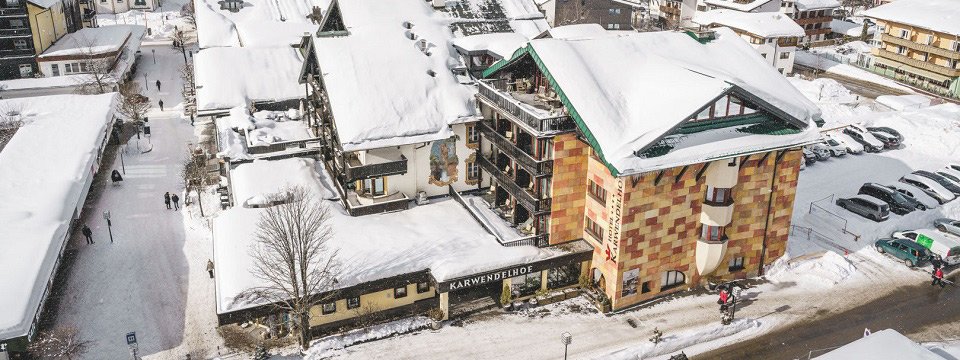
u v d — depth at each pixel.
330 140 51.81
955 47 90.62
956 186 60.69
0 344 36.06
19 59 85.50
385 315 43.25
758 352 40.88
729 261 47.31
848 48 115.31
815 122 46.03
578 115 40.50
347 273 40.84
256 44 77.50
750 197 45.53
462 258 42.56
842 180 63.66
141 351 40.28
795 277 48.34
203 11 86.94
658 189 41.69
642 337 41.69
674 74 42.72
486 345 41.06
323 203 49.31
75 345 39.00
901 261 50.47
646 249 43.25
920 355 33.22
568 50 43.59
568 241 45.81
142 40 107.56
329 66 50.94
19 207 48.16
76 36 94.62
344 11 60.25
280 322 41.66
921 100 84.94
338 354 39.97
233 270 40.88
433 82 51.19
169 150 69.44
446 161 50.59
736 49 48.59
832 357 33.28
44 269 41.94
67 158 57.31
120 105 78.00
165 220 55.44
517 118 44.09
